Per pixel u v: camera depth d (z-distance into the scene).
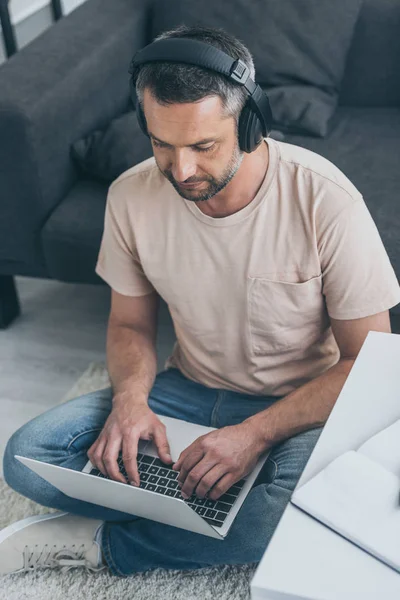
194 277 1.38
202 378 1.50
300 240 1.30
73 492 1.35
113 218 1.42
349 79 2.29
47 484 1.43
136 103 1.19
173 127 1.10
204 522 1.16
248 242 1.32
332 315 1.33
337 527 0.84
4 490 1.67
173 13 2.30
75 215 1.95
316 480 0.88
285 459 1.31
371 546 0.81
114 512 1.43
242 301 1.37
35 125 1.86
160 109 1.10
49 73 1.99
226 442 1.28
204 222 1.33
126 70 2.27
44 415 1.47
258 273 1.34
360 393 1.02
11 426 1.88
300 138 2.14
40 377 2.03
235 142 1.16
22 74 1.98
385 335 1.11
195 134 1.10
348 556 0.82
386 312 1.32
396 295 1.30
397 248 1.74
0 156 1.89
